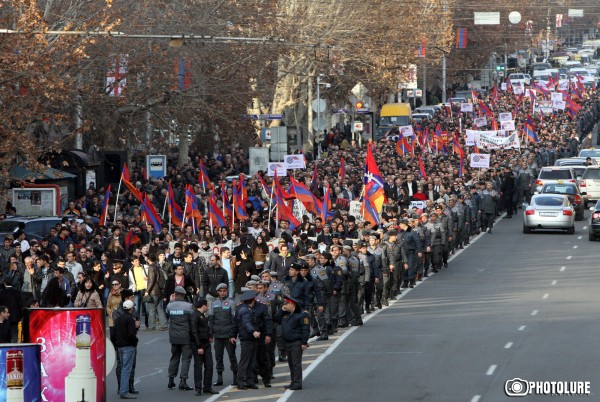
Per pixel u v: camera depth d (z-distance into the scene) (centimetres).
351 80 17662
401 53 17662
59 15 8975
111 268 6644
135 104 11281
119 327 4719
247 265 6656
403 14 17900
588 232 11050
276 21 13838
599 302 7050
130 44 10494
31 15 7838
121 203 9969
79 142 11112
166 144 13738
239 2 12412
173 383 4900
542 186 12225
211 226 8319
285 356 5481
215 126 13775
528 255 9506
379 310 6969
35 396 3847
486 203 11019
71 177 9925
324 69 16200
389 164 12506
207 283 6278
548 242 10344
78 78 10212
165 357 5669
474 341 5762
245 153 15400
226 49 12075
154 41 11050
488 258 9381
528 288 7731
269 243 7662
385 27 17288
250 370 4875
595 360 5209
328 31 15725
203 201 9744
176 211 8650
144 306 6700
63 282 6316
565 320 6372
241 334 4825
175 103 11688
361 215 8500
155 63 11075
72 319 4203
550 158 15238
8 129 8144
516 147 14512
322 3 15938
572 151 17338
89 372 4156
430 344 5706
